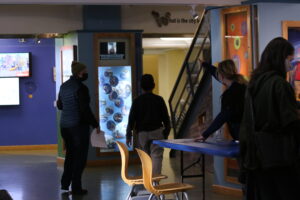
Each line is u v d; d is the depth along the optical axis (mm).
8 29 11305
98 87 11211
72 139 8023
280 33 7379
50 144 15297
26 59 15055
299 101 7098
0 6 11266
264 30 7320
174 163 11445
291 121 3662
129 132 7375
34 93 15211
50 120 15305
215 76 6258
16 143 15148
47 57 15258
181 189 5438
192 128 11672
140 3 8180
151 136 7238
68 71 11359
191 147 5109
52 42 15266
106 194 8164
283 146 3729
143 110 7254
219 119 5363
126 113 11398
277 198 3809
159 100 7309
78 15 11430
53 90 15312
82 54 11117
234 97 5324
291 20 7418
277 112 3756
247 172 3914
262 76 3863
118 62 11391
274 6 7348
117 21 11547
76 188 8195
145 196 7543
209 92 10867
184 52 18547
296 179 3758
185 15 12219
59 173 10523
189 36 12273
